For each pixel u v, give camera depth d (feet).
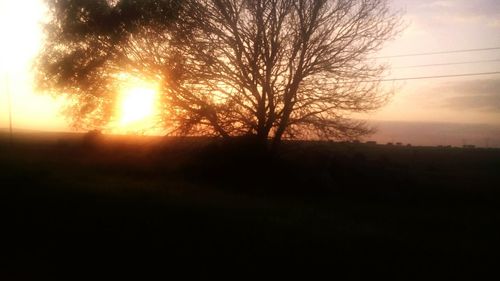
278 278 28.17
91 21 86.43
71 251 31.37
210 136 94.22
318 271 29.63
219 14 85.92
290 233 39.93
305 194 81.00
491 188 85.20
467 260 34.35
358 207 67.67
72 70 88.38
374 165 104.01
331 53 89.66
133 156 109.50
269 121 92.58
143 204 50.65
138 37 86.17
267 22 86.12
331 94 91.15
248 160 89.35
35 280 26.04
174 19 85.66
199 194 66.85
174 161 99.40
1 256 29.99
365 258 32.91
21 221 39.34
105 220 40.57
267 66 89.10
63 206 46.60
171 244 33.60
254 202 63.57
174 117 93.50
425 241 41.29
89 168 93.20
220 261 30.32
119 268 28.45
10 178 67.67
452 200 76.74
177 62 87.04
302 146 94.22
